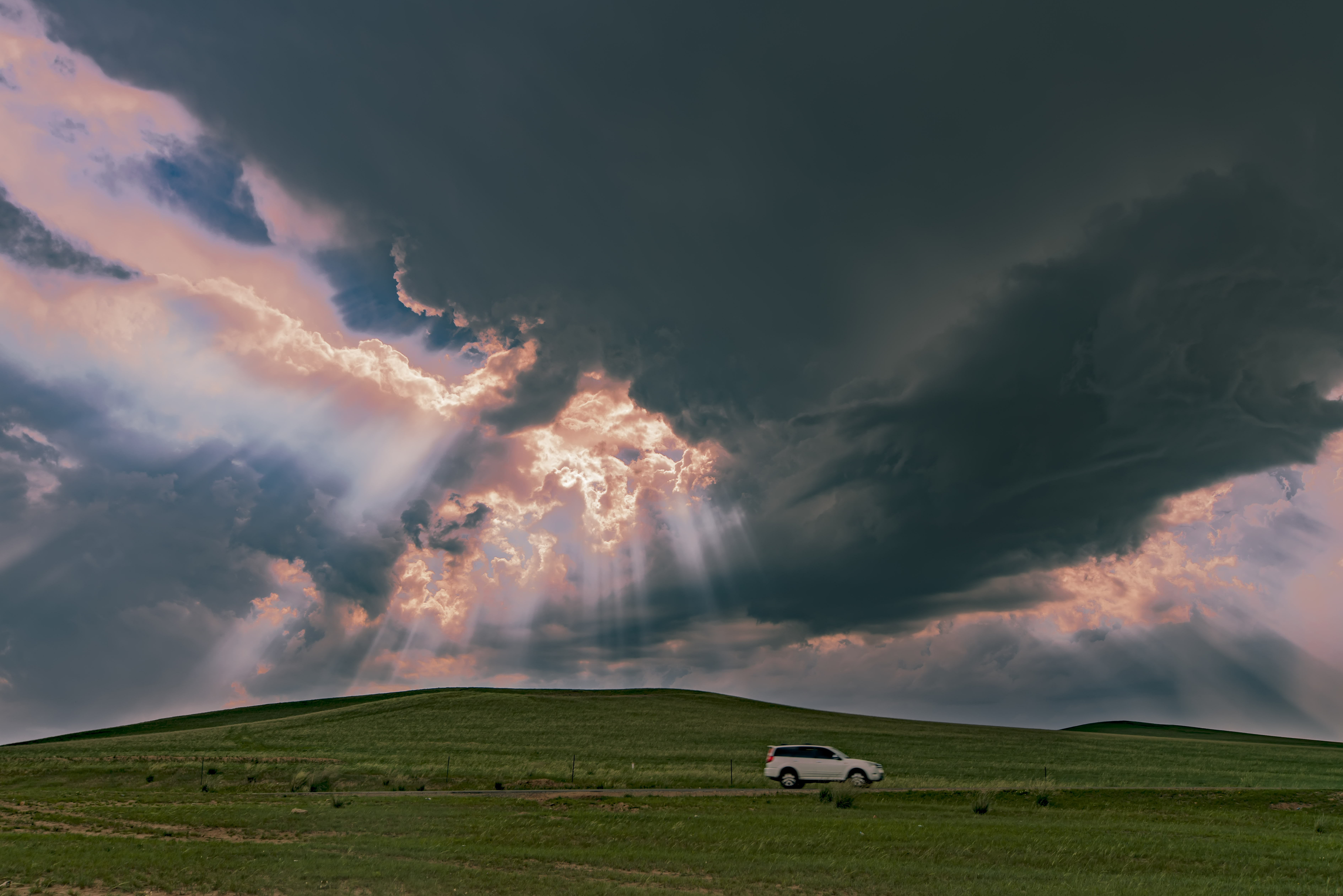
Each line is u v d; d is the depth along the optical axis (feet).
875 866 70.18
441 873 65.62
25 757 203.51
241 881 62.13
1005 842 83.46
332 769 165.89
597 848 79.00
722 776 163.73
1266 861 73.26
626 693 437.99
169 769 172.04
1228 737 461.37
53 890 59.72
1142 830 95.55
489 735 252.01
